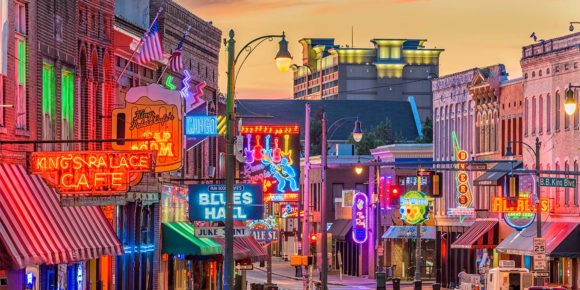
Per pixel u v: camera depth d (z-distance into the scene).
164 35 128.00
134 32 116.00
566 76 176.88
